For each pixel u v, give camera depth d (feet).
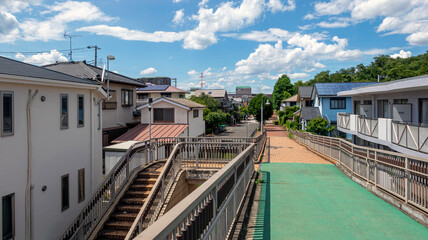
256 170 31.63
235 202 14.79
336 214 17.53
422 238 13.88
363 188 24.31
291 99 205.26
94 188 35.14
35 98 25.75
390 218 16.72
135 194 27.50
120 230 24.72
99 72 65.98
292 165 36.88
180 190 28.55
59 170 28.91
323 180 27.66
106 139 61.77
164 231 5.31
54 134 28.25
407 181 17.47
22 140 24.25
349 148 30.45
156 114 76.84
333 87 96.12
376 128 42.01
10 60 29.43
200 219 8.29
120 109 70.90
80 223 24.59
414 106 36.94
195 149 31.40
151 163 33.50
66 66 66.44
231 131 151.12
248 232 14.74
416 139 29.22
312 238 13.98
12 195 23.22
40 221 26.07
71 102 30.96
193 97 156.66
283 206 19.21
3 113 22.43
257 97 166.81
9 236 22.90
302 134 77.05
